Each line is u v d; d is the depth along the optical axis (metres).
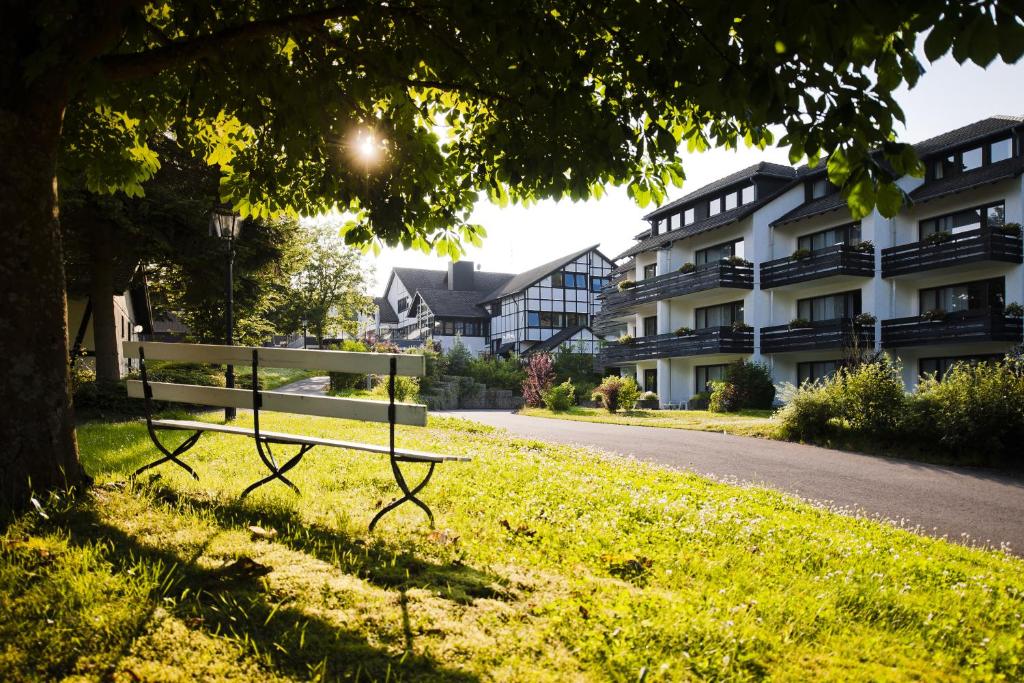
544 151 5.32
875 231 25.47
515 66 4.91
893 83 3.24
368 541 3.70
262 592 2.78
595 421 21.81
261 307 23.53
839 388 14.42
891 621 3.49
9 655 2.17
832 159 3.70
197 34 5.18
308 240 23.31
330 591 2.87
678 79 3.65
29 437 3.76
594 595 3.18
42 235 3.90
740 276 29.45
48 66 3.86
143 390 5.17
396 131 6.09
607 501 5.70
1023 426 11.55
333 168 6.31
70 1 3.55
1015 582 4.75
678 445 13.91
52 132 3.98
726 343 29.61
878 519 7.34
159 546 3.21
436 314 62.00
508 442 11.34
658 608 3.04
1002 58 2.57
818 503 8.09
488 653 2.48
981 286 23.16
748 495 7.50
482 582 3.20
